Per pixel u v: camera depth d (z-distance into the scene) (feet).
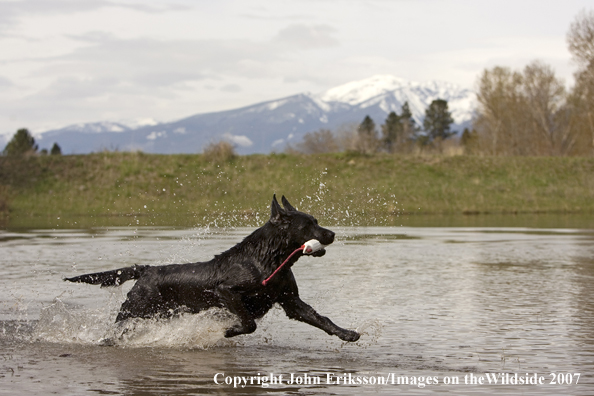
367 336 25.72
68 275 41.70
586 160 140.36
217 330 25.39
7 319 29.04
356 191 117.39
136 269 26.18
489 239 69.41
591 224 91.91
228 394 18.20
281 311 31.35
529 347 23.57
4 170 118.93
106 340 24.99
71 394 18.15
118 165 122.52
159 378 19.92
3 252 54.34
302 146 209.87
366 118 336.90
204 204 108.06
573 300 32.96
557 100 221.25
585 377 19.84
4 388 18.74
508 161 137.49
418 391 18.51
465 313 29.86
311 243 22.97
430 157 136.46
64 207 107.86
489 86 219.61
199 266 25.00
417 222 94.58
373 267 46.88
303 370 20.95
